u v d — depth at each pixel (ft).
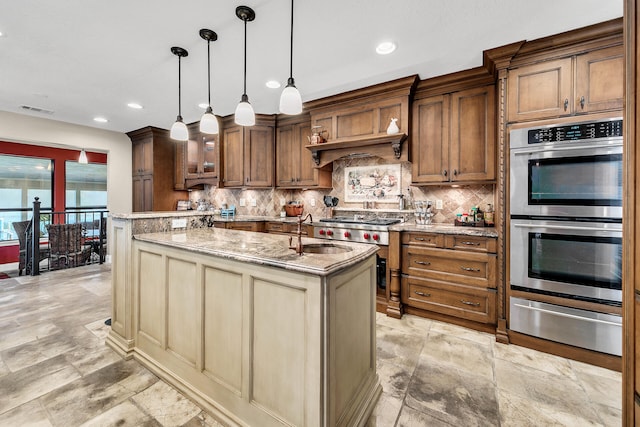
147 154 15.89
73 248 14.82
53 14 6.30
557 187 6.69
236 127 13.64
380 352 6.91
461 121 8.95
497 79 8.06
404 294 9.09
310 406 3.84
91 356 6.61
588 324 6.43
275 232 12.69
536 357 6.72
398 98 9.62
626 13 2.89
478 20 6.31
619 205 6.06
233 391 4.69
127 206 16.79
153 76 9.27
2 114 12.61
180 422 4.73
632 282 2.87
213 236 6.48
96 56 8.06
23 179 17.44
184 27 6.72
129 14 6.29
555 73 6.83
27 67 8.72
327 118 11.15
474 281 8.01
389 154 10.07
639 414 2.78
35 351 6.81
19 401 5.12
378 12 6.11
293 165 12.88
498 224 7.69
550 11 5.96
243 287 4.53
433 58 7.93
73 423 4.65
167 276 5.82
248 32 6.87
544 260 6.88
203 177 14.71
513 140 7.20
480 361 6.54
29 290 11.19
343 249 5.38
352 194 12.35
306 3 5.85
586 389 5.57
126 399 5.23
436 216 10.45
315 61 8.16
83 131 15.05
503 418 4.83
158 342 6.01
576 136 6.43
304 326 3.91
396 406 5.10
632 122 2.82
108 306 9.59
